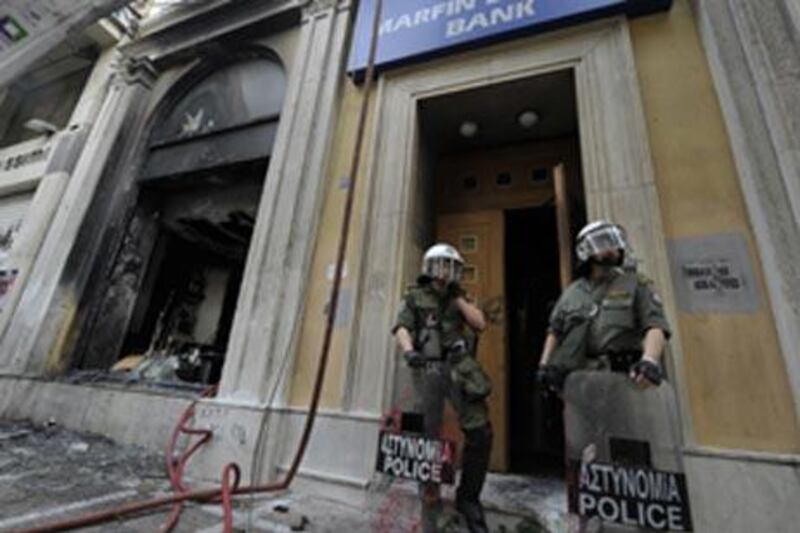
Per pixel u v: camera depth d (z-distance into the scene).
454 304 2.70
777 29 2.92
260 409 3.65
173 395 4.52
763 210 2.62
